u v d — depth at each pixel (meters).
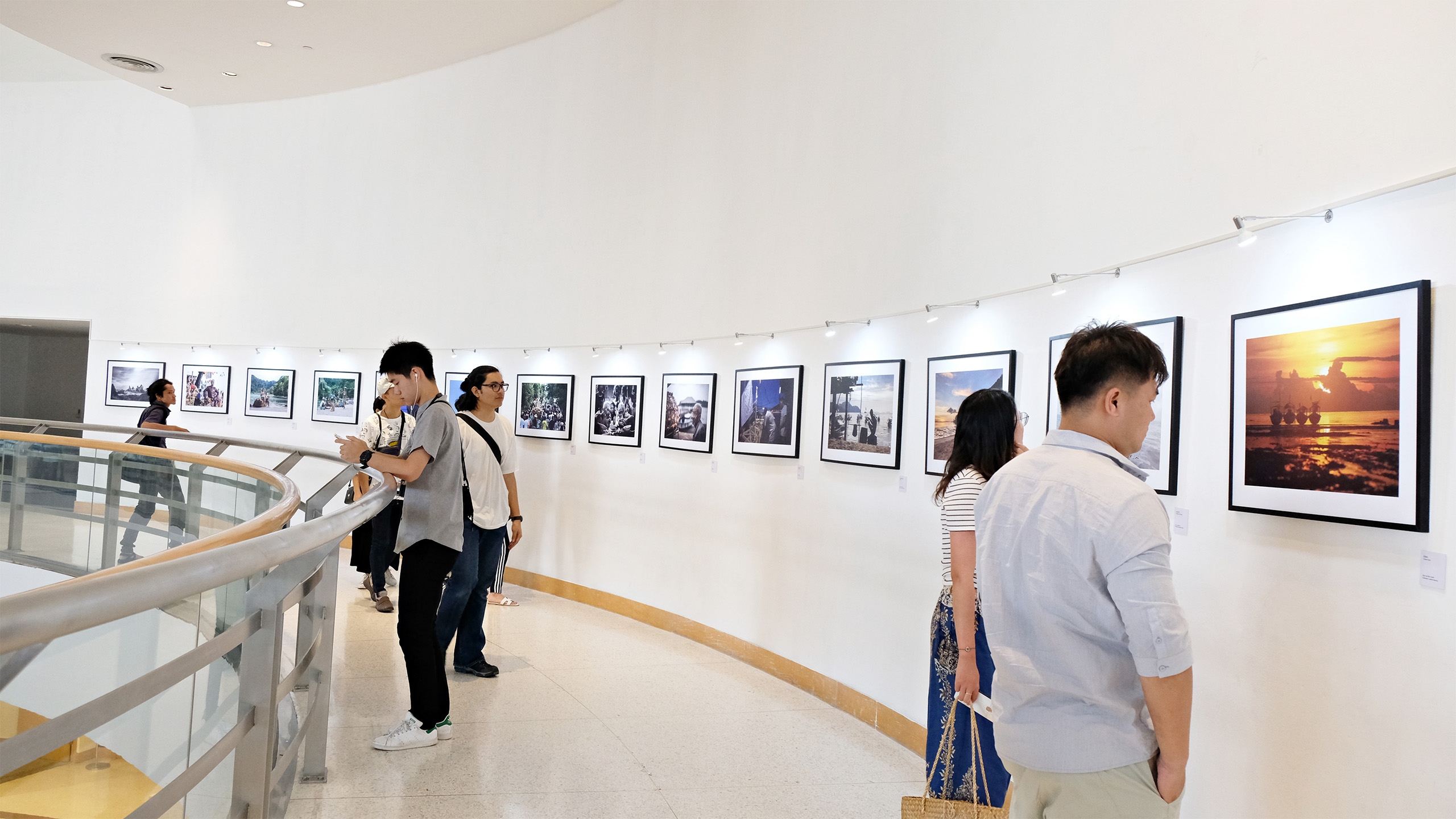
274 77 9.84
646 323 7.29
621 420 7.46
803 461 5.63
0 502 6.07
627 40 7.67
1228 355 2.88
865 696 4.91
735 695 5.26
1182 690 1.63
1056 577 1.74
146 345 11.12
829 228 5.51
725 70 6.64
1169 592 1.64
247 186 10.72
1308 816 2.49
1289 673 2.58
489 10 8.04
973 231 4.36
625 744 4.35
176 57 9.39
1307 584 2.53
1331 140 2.57
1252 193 2.85
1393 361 2.27
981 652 3.06
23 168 11.58
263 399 10.46
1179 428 3.08
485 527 5.23
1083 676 1.73
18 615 1.11
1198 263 3.04
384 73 9.63
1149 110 3.34
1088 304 3.58
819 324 5.54
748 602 6.08
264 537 1.89
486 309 8.84
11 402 12.86
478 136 9.06
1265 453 2.67
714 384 6.55
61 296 11.41
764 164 6.17
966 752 3.07
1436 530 2.16
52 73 11.40
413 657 4.11
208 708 2.54
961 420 3.02
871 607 4.93
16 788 2.73
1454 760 2.10
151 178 11.21
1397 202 2.33
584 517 7.84
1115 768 1.72
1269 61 2.81
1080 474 1.76
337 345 10.00
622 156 7.64
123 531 5.32
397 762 3.95
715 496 6.48
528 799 3.65
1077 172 3.71
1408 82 2.34
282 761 2.65
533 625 6.82
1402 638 2.24
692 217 6.88
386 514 6.87
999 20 4.27
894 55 5.05
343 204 10.07
